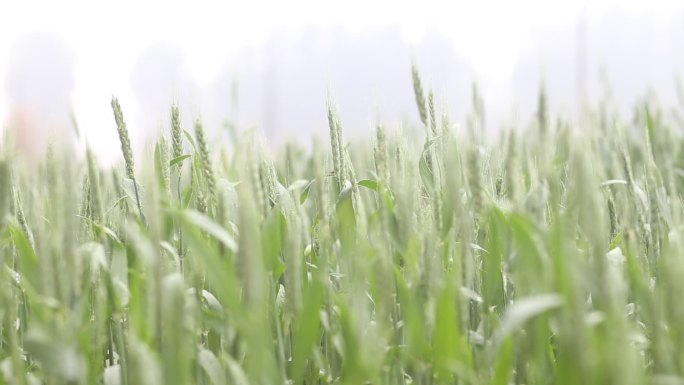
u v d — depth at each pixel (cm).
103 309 170
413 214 172
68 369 156
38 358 156
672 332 159
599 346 153
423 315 166
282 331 183
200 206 180
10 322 165
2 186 159
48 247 159
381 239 168
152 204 154
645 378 168
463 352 163
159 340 155
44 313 157
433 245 167
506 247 171
